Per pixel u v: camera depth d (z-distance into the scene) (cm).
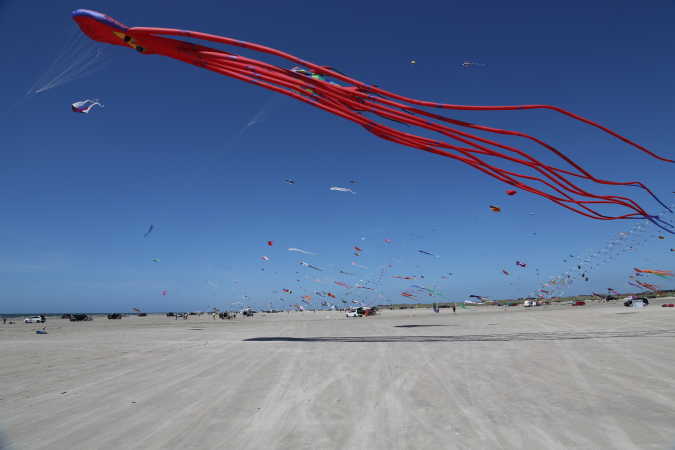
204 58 595
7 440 497
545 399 638
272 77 596
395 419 554
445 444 456
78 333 2703
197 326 3591
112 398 707
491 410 585
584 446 440
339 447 454
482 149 645
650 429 488
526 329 1950
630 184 721
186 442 480
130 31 559
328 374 897
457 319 3506
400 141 656
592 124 631
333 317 6269
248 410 617
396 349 1307
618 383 734
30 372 987
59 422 569
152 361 1158
